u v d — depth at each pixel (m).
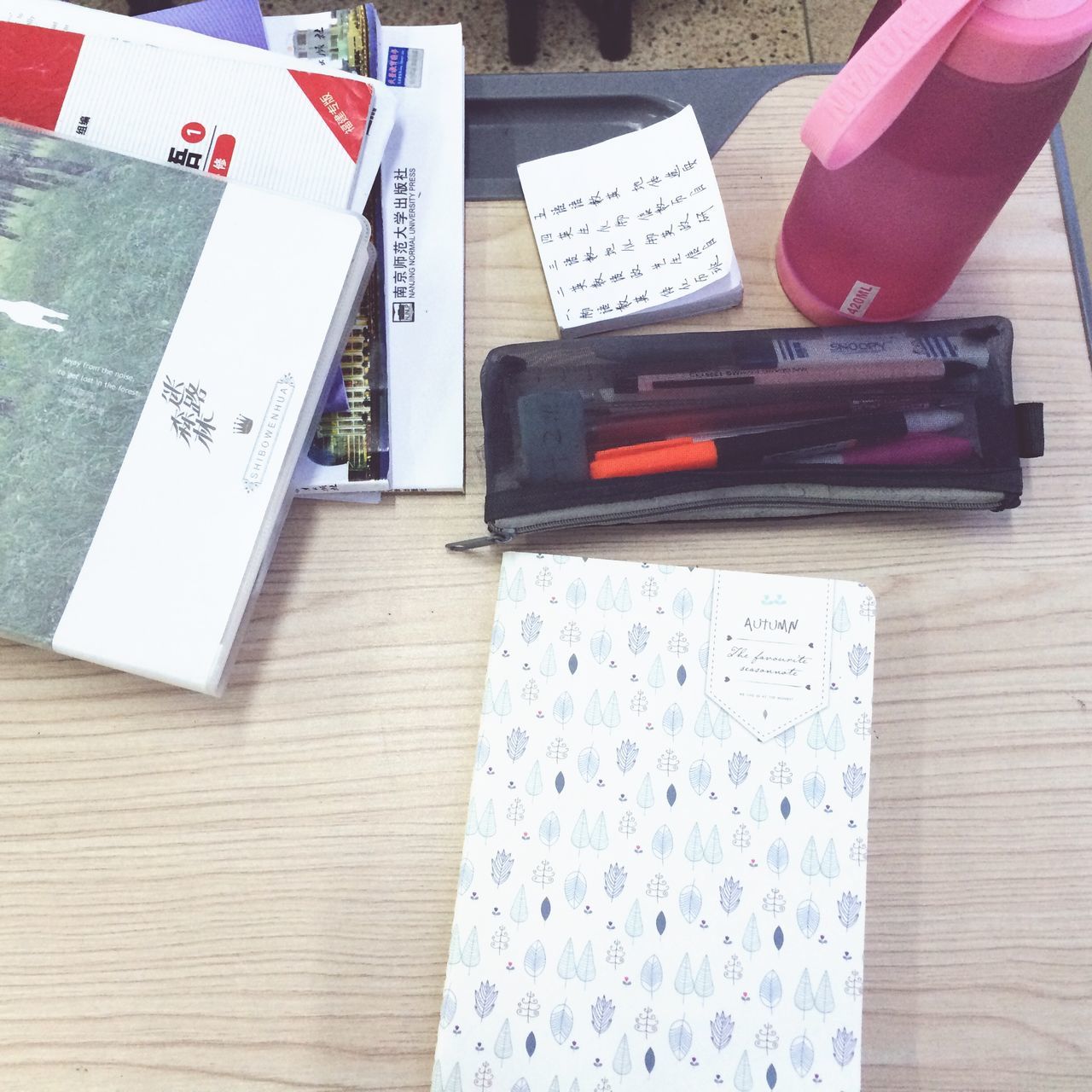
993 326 0.58
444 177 0.62
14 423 0.54
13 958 0.53
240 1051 0.52
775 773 0.53
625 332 0.62
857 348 0.58
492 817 0.53
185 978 0.53
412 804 0.55
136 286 0.55
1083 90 1.14
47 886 0.54
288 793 0.55
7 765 0.55
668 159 0.62
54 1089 0.52
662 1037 0.50
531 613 0.56
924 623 0.58
